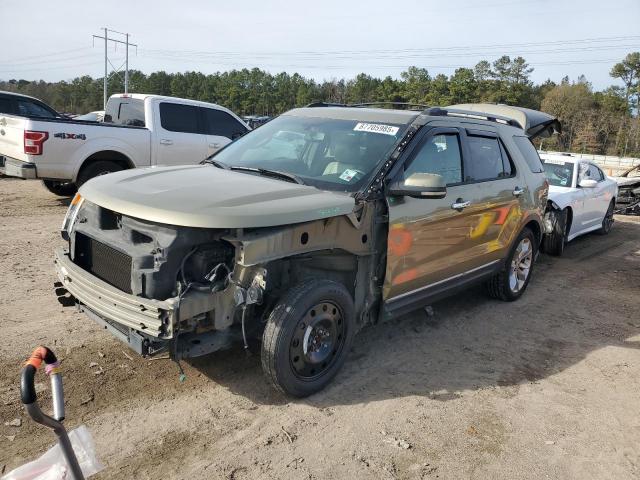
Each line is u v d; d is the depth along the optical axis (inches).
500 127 238.2
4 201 399.2
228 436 135.1
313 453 131.1
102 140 373.1
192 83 4274.1
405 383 169.3
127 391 150.7
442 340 205.3
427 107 215.2
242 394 154.3
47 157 351.3
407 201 170.9
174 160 415.5
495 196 217.9
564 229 363.3
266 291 150.3
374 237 164.6
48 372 79.3
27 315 193.8
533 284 294.5
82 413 139.1
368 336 203.2
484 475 128.7
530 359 195.5
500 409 158.7
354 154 175.0
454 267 201.9
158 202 134.9
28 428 131.3
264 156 189.8
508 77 4099.4
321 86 4062.5
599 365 195.3
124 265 136.3
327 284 150.0
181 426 137.6
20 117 352.8
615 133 3548.2
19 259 259.1
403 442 138.3
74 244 154.9
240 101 3971.5
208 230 132.9
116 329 138.8
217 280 133.7
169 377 159.6
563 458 138.2
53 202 406.9
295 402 152.6
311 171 174.2
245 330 147.2
